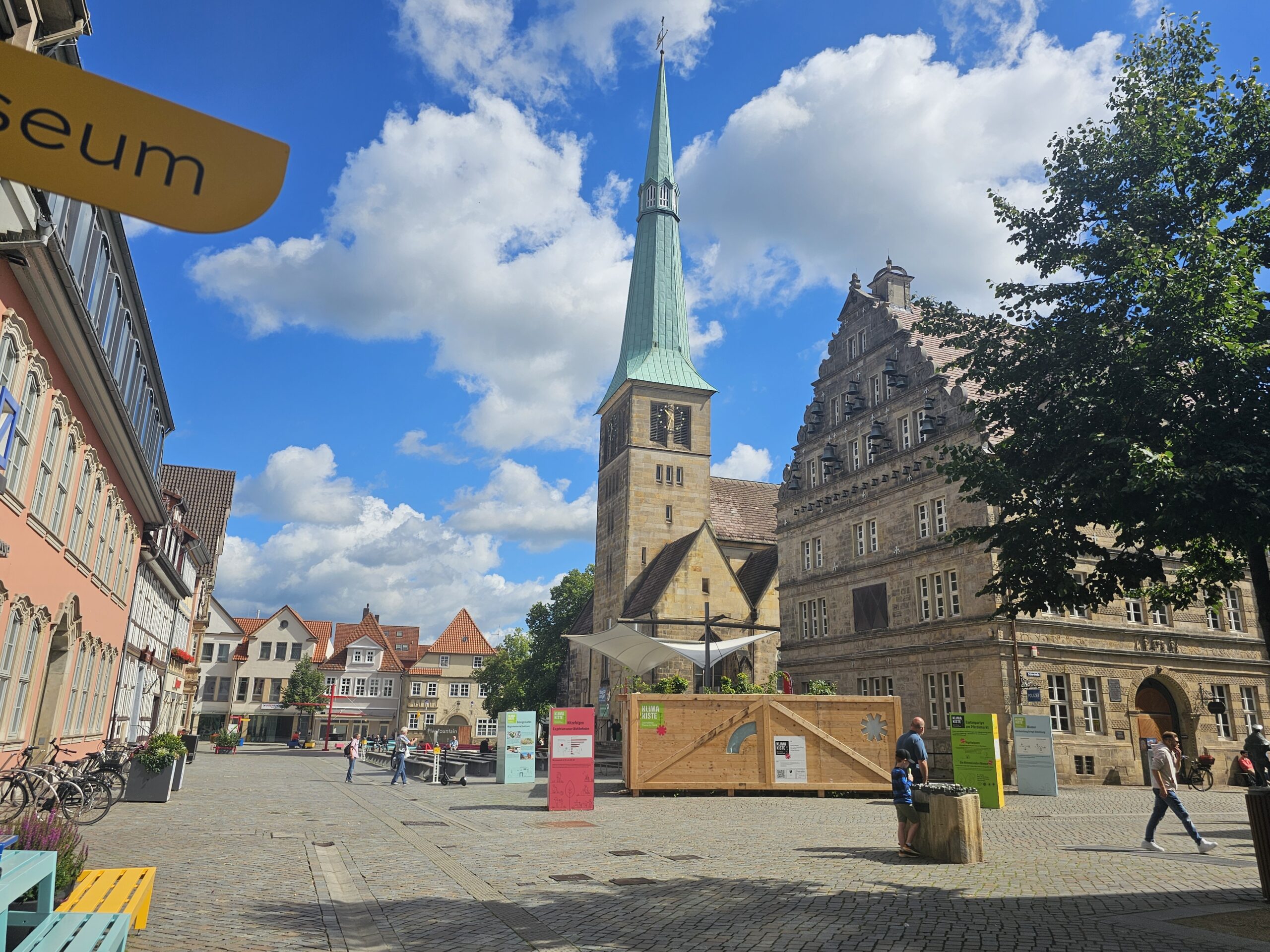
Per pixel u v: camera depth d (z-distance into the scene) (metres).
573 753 22.08
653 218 79.81
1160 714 35.81
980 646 33.34
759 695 26.59
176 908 9.28
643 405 71.81
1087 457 11.39
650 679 59.28
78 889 7.70
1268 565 10.60
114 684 29.75
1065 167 12.40
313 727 91.50
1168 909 9.73
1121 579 11.69
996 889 11.04
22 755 18.19
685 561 61.00
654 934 8.69
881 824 18.77
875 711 26.80
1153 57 12.48
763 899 10.41
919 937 8.48
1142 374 10.39
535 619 79.31
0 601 15.88
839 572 42.66
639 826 18.48
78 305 16.22
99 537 24.16
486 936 8.59
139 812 18.94
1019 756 28.62
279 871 12.01
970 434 35.19
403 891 10.99
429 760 37.69
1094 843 15.82
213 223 2.96
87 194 2.86
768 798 25.41
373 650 96.94
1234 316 10.22
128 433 23.58
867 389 43.38
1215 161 11.49
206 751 67.00
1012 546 11.68
